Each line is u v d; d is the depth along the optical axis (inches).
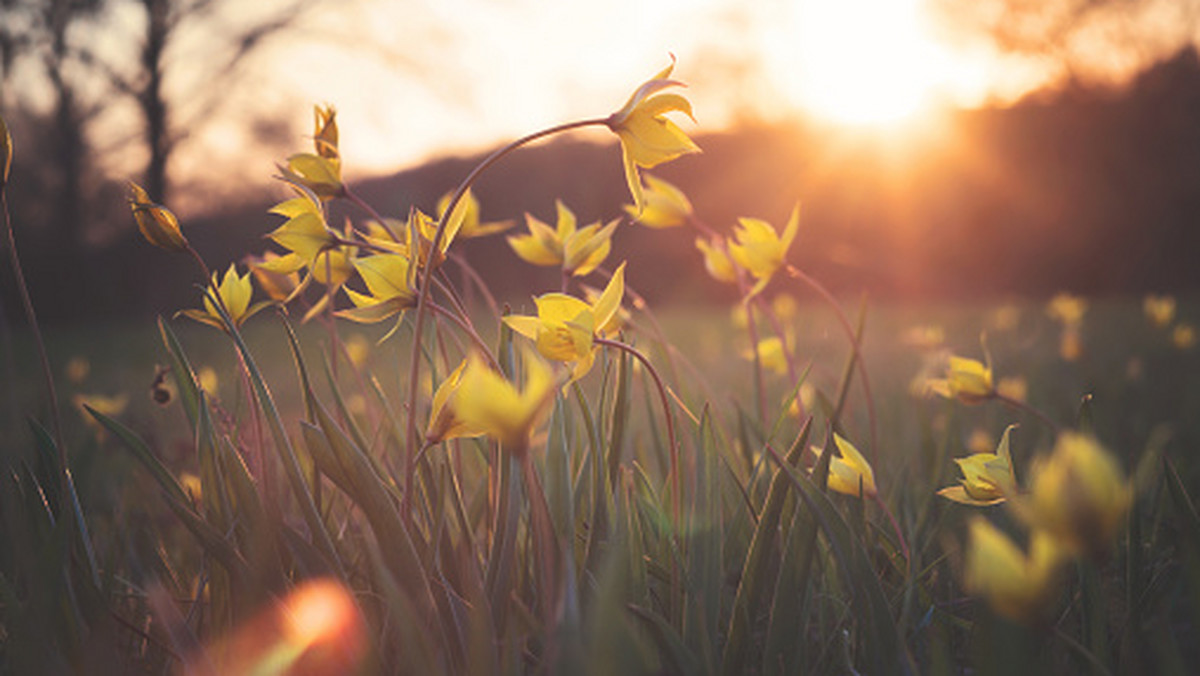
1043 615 18.3
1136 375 74.8
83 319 338.6
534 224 33.5
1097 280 363.9
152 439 45.8
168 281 343.0
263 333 206.5
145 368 134.9
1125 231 362.6
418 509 26.9
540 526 21.2
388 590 20.2
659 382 25.3
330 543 23.7
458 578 25.0
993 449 44.1
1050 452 37.9
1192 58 358.3
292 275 28.3
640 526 27.0
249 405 26.1
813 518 24.5
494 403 18.9
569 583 19.6
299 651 22.5
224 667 23.5
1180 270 355.9
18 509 24.4
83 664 22.5
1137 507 25.1
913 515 35.0
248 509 24.1
